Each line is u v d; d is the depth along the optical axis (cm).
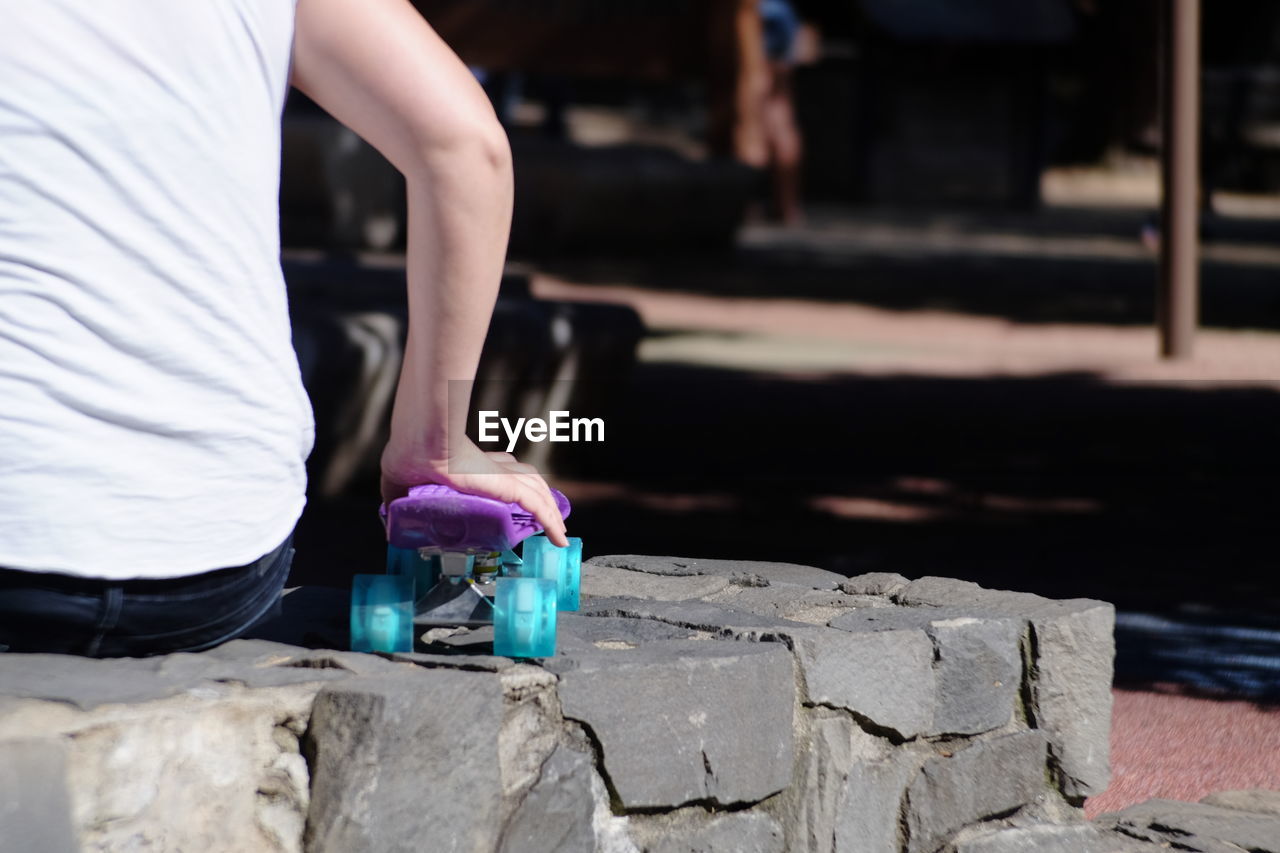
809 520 1248
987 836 564
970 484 1409
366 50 419
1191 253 2202
